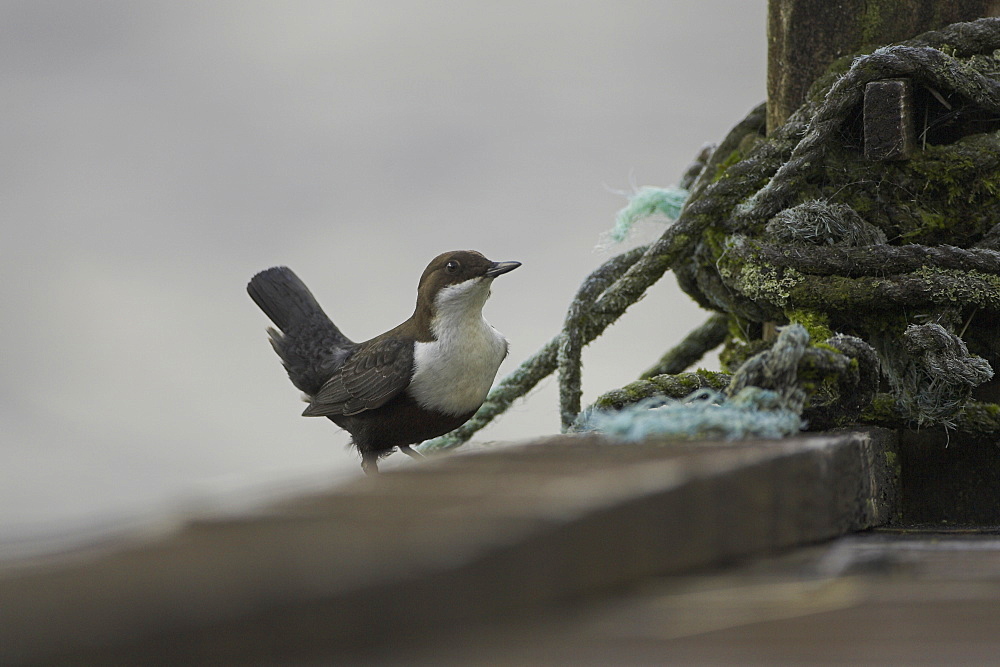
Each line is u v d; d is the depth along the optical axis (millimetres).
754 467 1775
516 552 1107
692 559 1545
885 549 1938
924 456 3473
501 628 1075
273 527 1148
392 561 968
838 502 2311
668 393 3504
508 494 1372
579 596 1233
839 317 3453
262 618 827
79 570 913
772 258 3463
